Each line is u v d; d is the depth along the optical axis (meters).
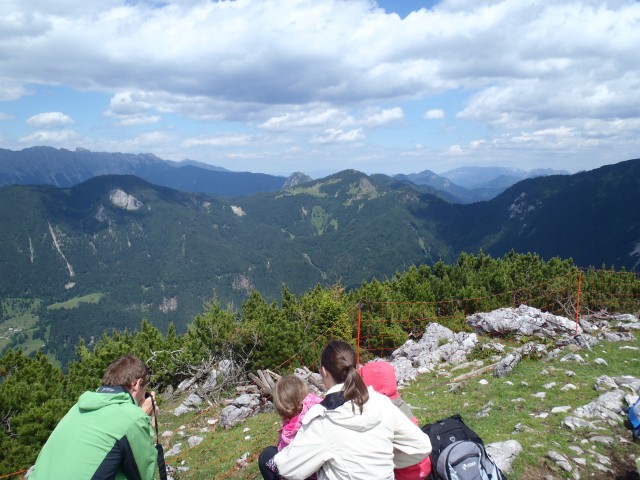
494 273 31.61
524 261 35.34
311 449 4.01
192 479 11.57
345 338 26.36
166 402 22.91
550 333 19.53
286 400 4.80
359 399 4.05
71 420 3.90
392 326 27.31
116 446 3.79
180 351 25.59
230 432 15.49
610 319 21.89
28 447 15.45
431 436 5.20
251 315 30.86
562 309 25.02
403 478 4.67
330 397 4.16
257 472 10.46
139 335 28.86
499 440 8.79
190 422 18.53
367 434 4.04
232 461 12.08
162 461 4.68
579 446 8.35
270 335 23.33
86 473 3.63
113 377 4.20
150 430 4.08
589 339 16.77
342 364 4.23
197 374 23.58
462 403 11.97
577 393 11.44
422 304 29.44
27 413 16.19
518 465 7.71
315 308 31.61
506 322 20.75
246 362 22.92
